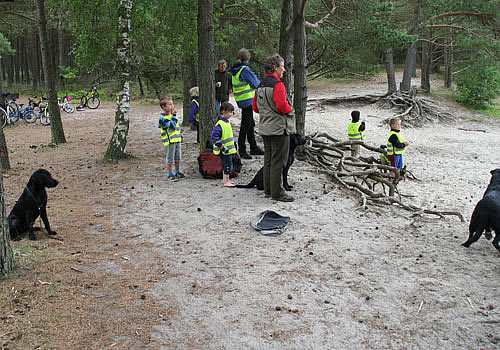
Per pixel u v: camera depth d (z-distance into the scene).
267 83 6.18
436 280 4.29
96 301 3.84
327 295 4.03
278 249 5.00
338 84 32.38
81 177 8.21
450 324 3.58
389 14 13.16
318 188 7.40
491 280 4.28
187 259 4.75
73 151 11.19
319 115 20.91
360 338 3.41
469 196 9.59
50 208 6.36
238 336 3.43
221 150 7.23
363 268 4.55
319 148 9.39
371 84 31.34
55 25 18.72
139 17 10.50
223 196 6.94
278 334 3.46
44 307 3.67
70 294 3.91
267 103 6.22
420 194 9.77
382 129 18.92
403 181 11.06
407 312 3.76
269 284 4.22
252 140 9.62
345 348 3.30
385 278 4.34
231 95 26.53
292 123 6.93
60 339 3.28
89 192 7.22
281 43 9.89
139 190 7.33
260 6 17.39
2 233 4.09
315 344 3.34
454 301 3.91
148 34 15.16
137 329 3.48
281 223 5.58
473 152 15.02
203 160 8.00
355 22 12.90
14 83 50.19
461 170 12.41
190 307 3.82
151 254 4.86
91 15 10.26
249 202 6.62
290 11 9.73
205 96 8.59
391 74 23.34
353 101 23.14
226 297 3.98
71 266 4.46
